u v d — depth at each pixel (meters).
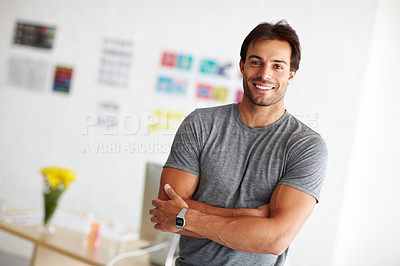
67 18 4.66
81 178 4.49
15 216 2.93
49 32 4.72
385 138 3.61
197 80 4.14
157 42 4.31
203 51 4.13
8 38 4.88
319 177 1.48
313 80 3.73
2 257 4.49
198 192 1.57
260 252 1.41
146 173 2.34
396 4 3.57
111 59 4.46
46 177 2.67
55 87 4.67
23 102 4.79
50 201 2.66
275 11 3.90
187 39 4.20
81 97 4.56
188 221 1.46
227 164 1.54
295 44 1.51
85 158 4.50
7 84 4.86
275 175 1.50
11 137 4.81
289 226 1.40
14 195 4.77
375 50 3.65
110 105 4.44
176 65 4.22
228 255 1.49
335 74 3.67
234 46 4.03
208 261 1.52
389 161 3.59
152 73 4.31
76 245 2.49
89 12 4.58
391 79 3.61
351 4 3.65
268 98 1.51
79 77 4.59
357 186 3.65
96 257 2.32
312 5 3.77
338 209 3.58
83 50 4.59
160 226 1.54
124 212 4.30
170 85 4.23
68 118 4.61
